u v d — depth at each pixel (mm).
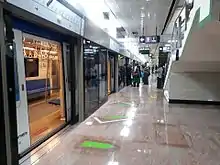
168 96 8508
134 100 9055
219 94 8031
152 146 3764
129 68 16594
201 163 3109
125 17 8742
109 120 5625
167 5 6906
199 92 8164
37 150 3520
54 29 3982
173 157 3307
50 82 7457
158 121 5551
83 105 5484
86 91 5789
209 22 3256
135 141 4012
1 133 2436
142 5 6941
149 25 10469
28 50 6754
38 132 4281
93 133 4480
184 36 5062
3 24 2443
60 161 3127
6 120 2506
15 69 3129
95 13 6473
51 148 3625
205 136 4359
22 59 3309
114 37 10414
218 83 8031
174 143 3924
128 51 16188
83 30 5285
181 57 5996
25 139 3377
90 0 5727
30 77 7156
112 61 11617
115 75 12039
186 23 4668
